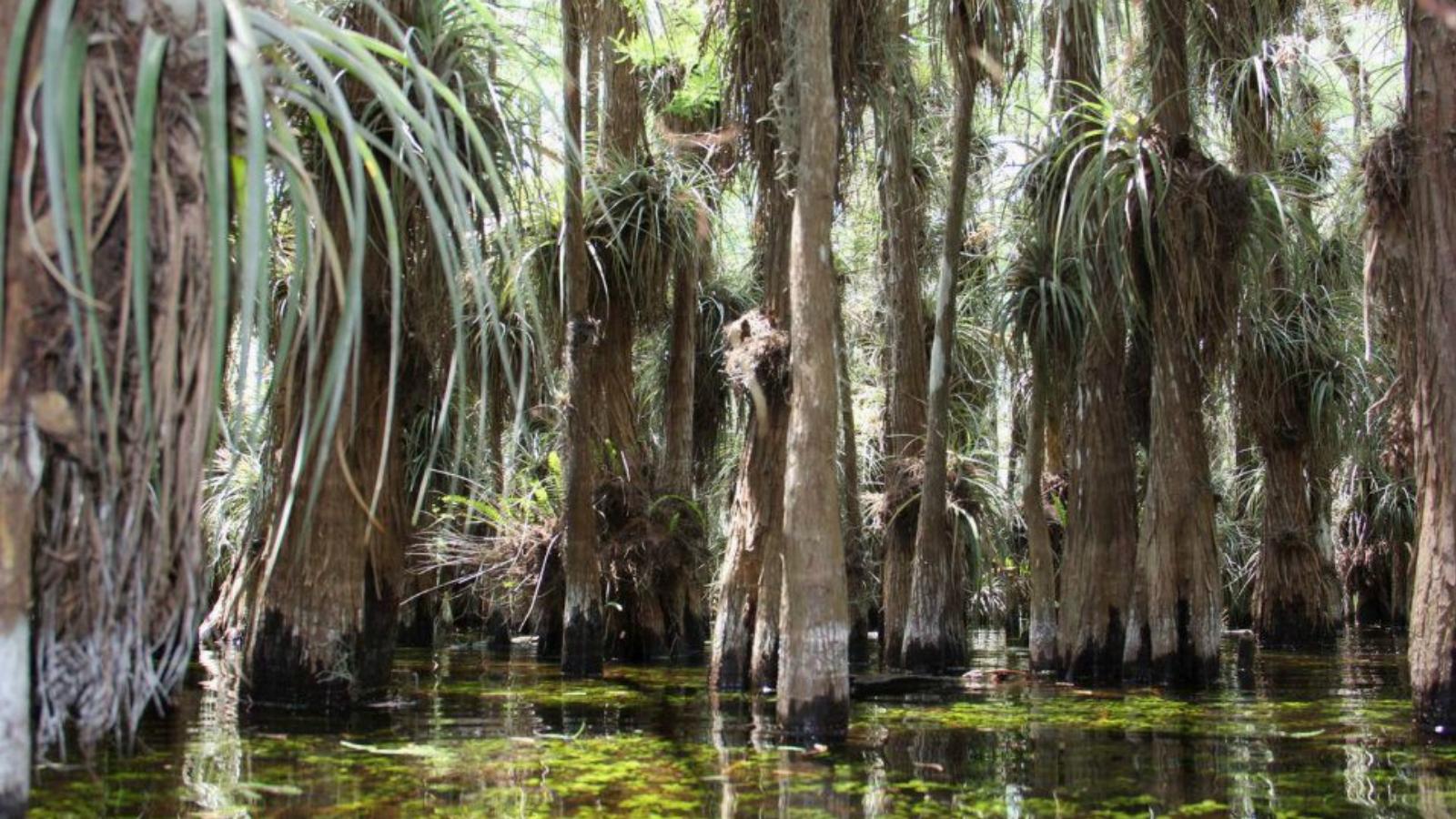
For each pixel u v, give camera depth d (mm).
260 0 2393
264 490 6680
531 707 6723
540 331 2807
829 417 5535
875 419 14031
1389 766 4832
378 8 2605
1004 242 10148
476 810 3918
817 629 5492
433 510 11250
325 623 6289
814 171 5512
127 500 2072
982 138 12508
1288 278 10695
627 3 9336
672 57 9984
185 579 2182
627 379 10797
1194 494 7938
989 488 10977
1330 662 10227
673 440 11570
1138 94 9383
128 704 2162
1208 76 9664
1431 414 5723
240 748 5113
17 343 1972
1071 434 8805
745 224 14953
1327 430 12391
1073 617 8578
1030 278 9062
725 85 7707
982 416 13500
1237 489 15883
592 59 8844
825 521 5504
